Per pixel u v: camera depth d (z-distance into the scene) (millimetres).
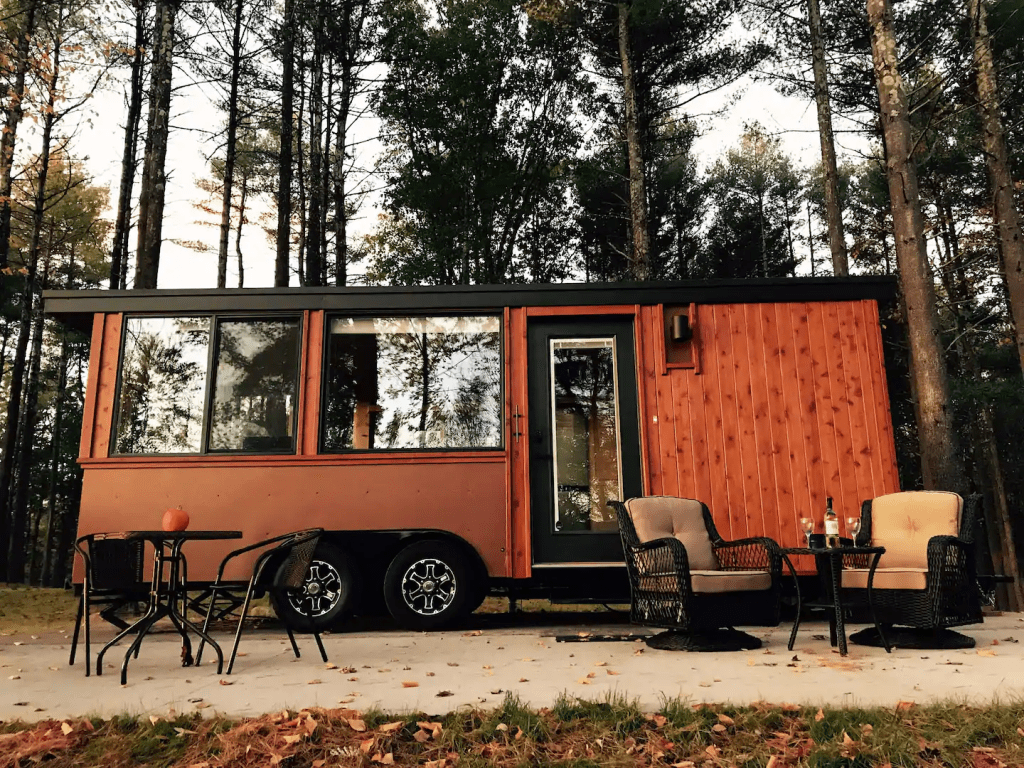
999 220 11211
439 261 15922
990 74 11320
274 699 3320
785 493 6023
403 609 5820
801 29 13430
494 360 6285
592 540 5992
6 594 8945
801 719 2977
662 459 6078
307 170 18594
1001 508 16031
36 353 17375
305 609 5797
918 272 7699
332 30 15734
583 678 3744
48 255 18969
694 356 6219
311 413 6113
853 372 6188
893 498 5273
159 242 10891
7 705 3285
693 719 2992
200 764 2678
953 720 2943
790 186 23391
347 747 2785
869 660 4215
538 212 18500
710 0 13609
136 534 4051
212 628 6070
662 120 16719
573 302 6305
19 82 12844
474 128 16688
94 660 4445
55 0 13031
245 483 5984
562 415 6191
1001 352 17000
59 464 23578
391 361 6258
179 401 6148
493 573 5875
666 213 19188
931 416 7477
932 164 15523
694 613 4488
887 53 8062
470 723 3006
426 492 5988
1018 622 5785
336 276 17203
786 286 6285
